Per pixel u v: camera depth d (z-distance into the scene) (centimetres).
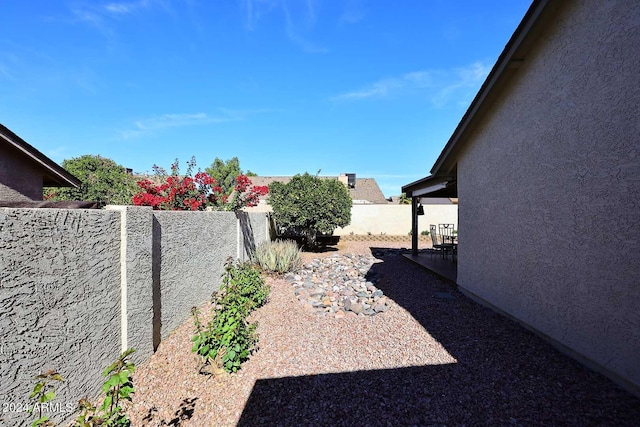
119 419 258
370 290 817
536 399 325
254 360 418
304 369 394
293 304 680
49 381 242
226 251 809
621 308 344
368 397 334
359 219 2306
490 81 571
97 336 319
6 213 223
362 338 491
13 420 224
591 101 385
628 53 337
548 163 462
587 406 312
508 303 570
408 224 2305
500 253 596
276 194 1600
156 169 848
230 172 3453
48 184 1004
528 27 466
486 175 649
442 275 920
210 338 386
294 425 291
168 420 295
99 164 2530
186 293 571
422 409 313
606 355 362
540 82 480
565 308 428
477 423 290
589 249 387
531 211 502
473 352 437
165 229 493
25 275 237
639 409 305
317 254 1591
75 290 289
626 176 339
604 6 366
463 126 688
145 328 405
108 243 340
